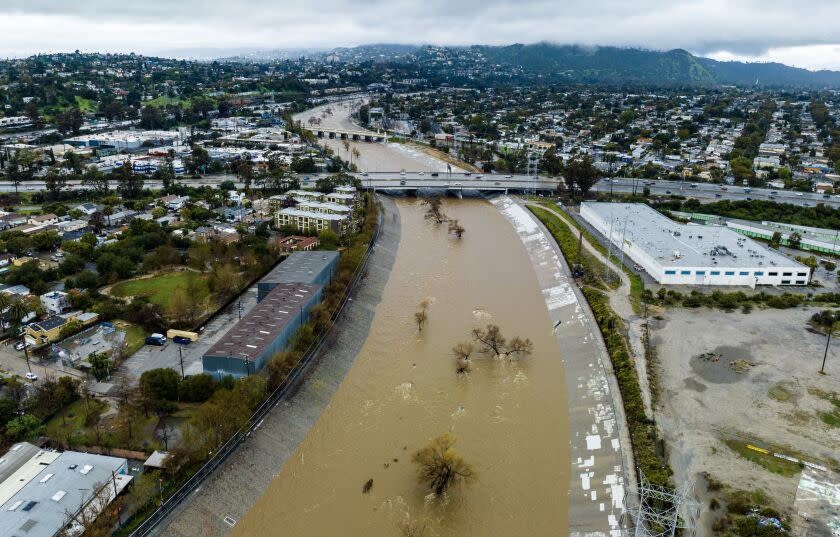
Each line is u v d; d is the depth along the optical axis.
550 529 119.56
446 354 184.50
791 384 162.62
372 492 127.69
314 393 159.12
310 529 117.94
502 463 137.38
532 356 185.00
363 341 191.25
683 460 132.62
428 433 147.25
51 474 118.12
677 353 178.62
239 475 128.50
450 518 121.31
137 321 192.25
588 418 151.25
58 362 168.12
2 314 184.75
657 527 112.69
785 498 121.25
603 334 190.62
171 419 144.50
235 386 145.00
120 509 114.12
